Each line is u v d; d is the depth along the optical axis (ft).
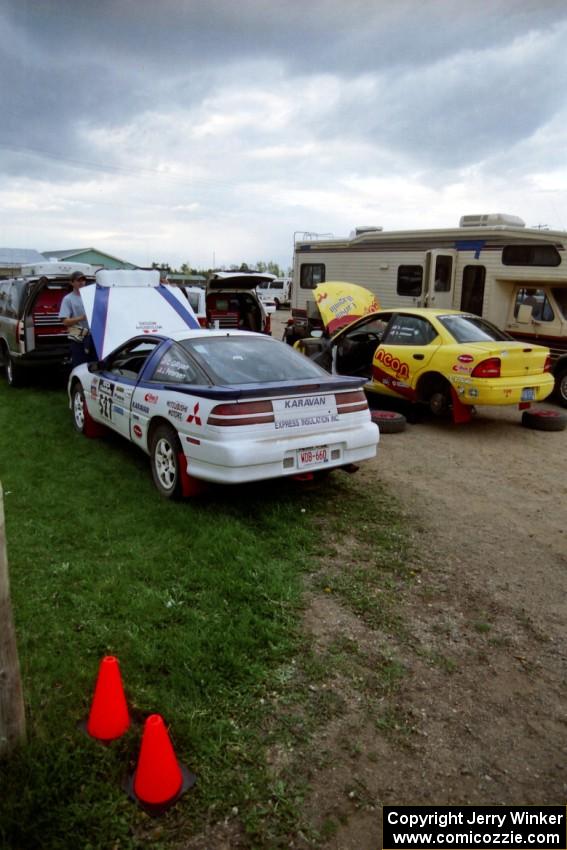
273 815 7.27
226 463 14.32
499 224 37.45
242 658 9.92
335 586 12.53
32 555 13.05
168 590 11.88
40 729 8.02
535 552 14.60
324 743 8.40
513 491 18.99
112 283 27.45
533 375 26.40
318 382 15.69
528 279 34.19
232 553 13.44
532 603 12.25
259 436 14.60
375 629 11.12
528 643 10.91
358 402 16.39
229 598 11.76
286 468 15.05
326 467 15.72
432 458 22.44
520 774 8.04
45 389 33.17
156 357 18.06
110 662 8.14
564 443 25.00
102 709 8.11
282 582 12.35
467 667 10.16
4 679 7.22
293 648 10.37
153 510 15.76
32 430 23.89
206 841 6.91
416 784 7.82
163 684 9.22
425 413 30.01
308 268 49.29
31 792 7.05
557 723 8.96
